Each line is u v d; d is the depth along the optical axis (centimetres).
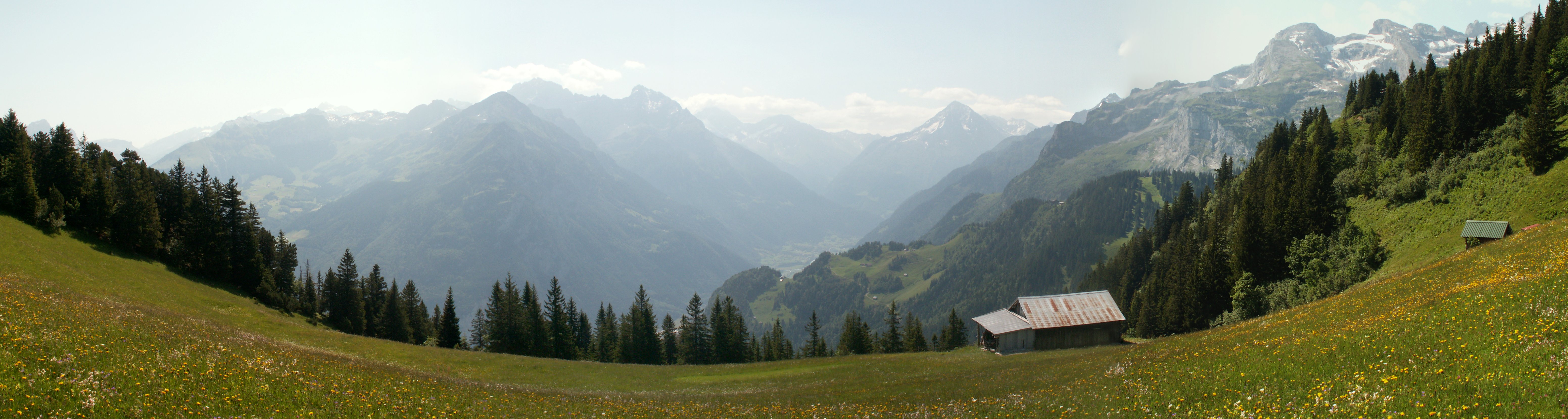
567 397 3584
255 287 9731
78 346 2105
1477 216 6581
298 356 3206
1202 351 3300
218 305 7306
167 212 10000
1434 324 2408
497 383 4650
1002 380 4203
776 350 12850
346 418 1923
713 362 11744
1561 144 6462
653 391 5366
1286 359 2494
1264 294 8512
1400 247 7125
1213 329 5269
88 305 3512
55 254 6694
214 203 9625
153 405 1684
